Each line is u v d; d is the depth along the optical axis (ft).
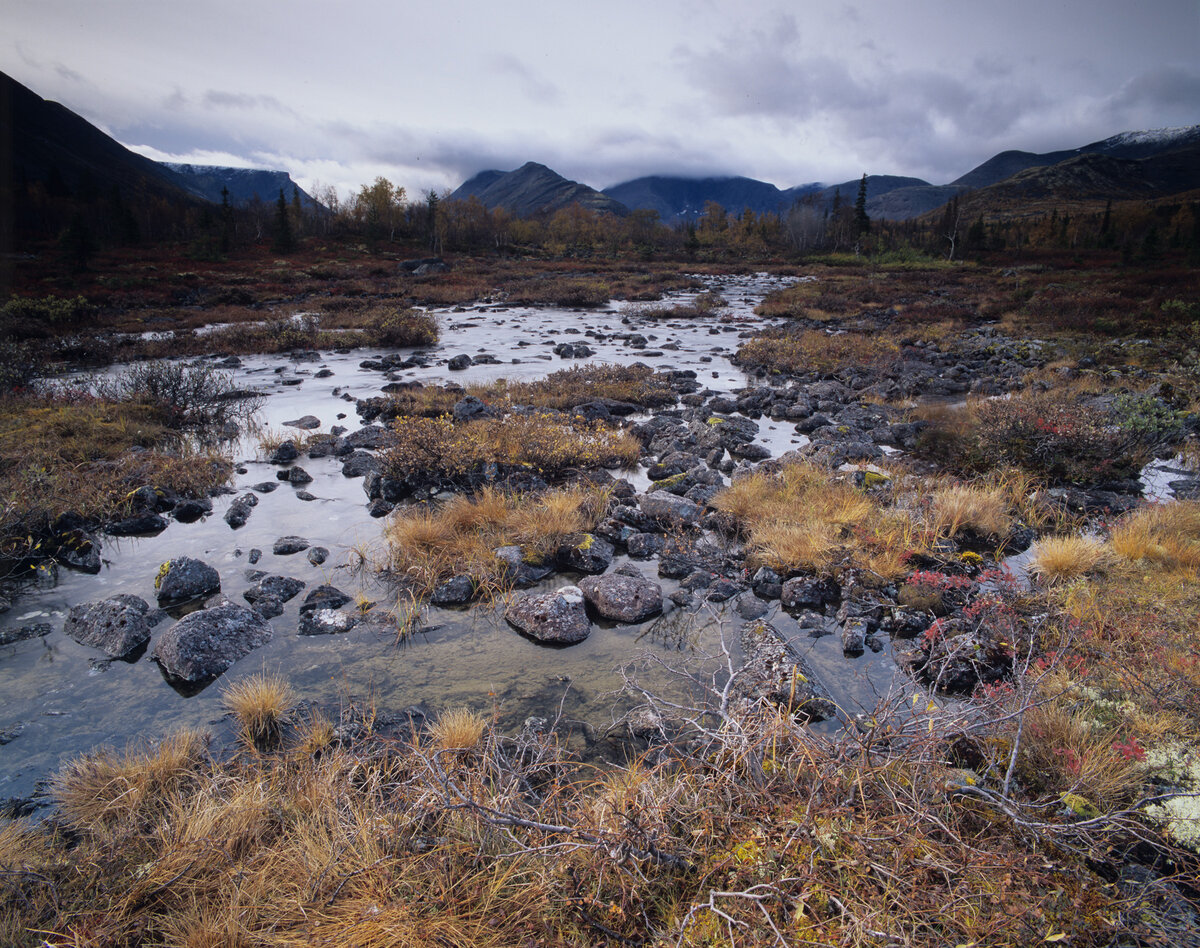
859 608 17.02
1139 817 9.30
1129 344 59.26
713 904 6.73
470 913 7.79
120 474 25.90
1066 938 6.72
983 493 23.72
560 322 89.45
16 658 15.20
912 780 8.52
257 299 107.24
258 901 8.30
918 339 69.05
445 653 15.57
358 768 10.82
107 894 8.34
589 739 12.35
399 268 167.32
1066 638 12.67
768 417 40.57
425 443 26.40
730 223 364.99
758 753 9.02
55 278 116.06
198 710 13.46
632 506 24.27
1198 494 24.71
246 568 19.90
